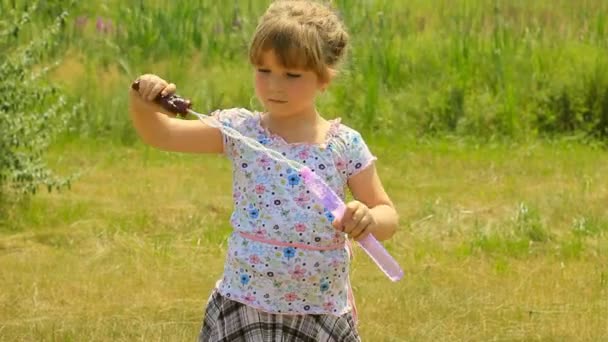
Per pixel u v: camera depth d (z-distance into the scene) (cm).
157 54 1953
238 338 557
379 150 1672
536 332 909
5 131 1226
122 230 1207
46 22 1709
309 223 548
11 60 1224
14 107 1230
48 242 1167
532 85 1822
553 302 983
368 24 1984
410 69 1884
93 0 2138
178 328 898
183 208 1312
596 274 1069
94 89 1775
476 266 1095
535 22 2072
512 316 945
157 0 2150
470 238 1204
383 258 527
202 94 1783
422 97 1805
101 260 1096
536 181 1500
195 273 1063
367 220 523
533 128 1770
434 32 2028
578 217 1289
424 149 1691
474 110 1780
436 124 1775
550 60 1867
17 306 948
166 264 1091
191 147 571
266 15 555
